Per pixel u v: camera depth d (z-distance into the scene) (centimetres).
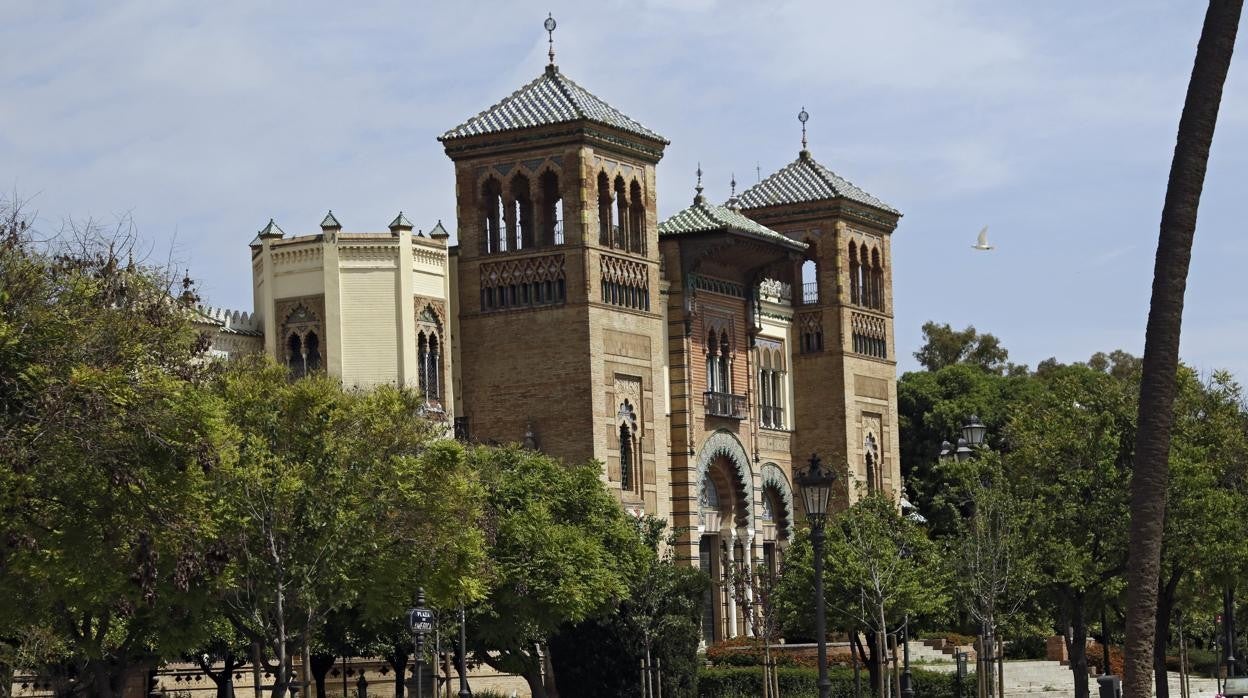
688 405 11656
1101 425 8119
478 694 9712
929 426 15338
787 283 13200
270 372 6756
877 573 8456
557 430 10619
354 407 6706
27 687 7675
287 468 6481
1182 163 4006
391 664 9838
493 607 8144
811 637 11719
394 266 10019
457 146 10925
